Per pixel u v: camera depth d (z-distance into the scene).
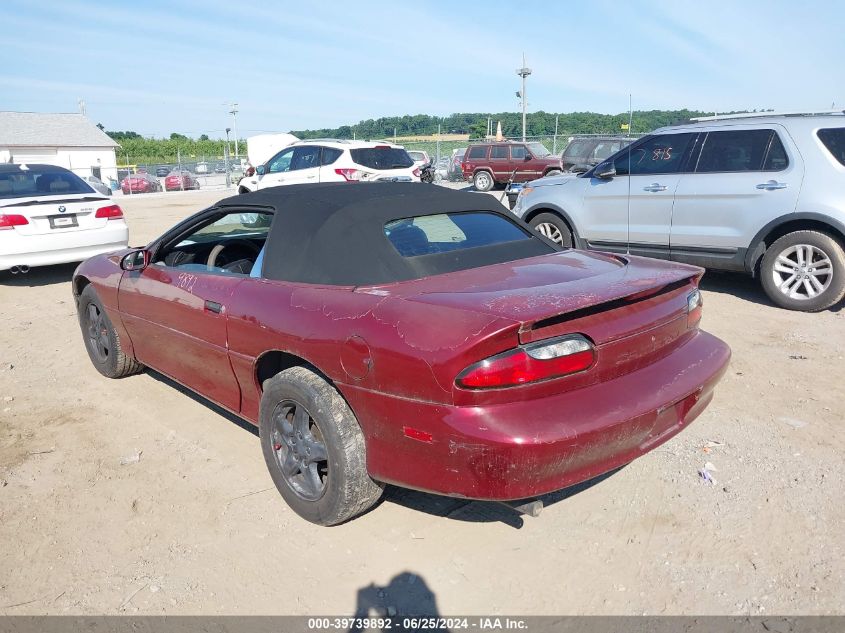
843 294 6.47
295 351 3.10
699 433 4.04
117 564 2.98
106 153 55.50
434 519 3.26
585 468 2.60
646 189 7.59
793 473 3.56
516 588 2.77
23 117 53.53
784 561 2.88
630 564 2.89
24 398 4.83
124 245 9.07
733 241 6.99
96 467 3.81
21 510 3.40
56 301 7.90
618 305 2.78
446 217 3.64
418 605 2.69
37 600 2.77
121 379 5.19
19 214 8.10
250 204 3.83
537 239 3.88
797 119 6.66
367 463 2.91
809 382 4.80
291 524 3.24
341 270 3.17
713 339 3.38
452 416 2.51
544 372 2.53
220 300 3.59
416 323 2.65
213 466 3.80
